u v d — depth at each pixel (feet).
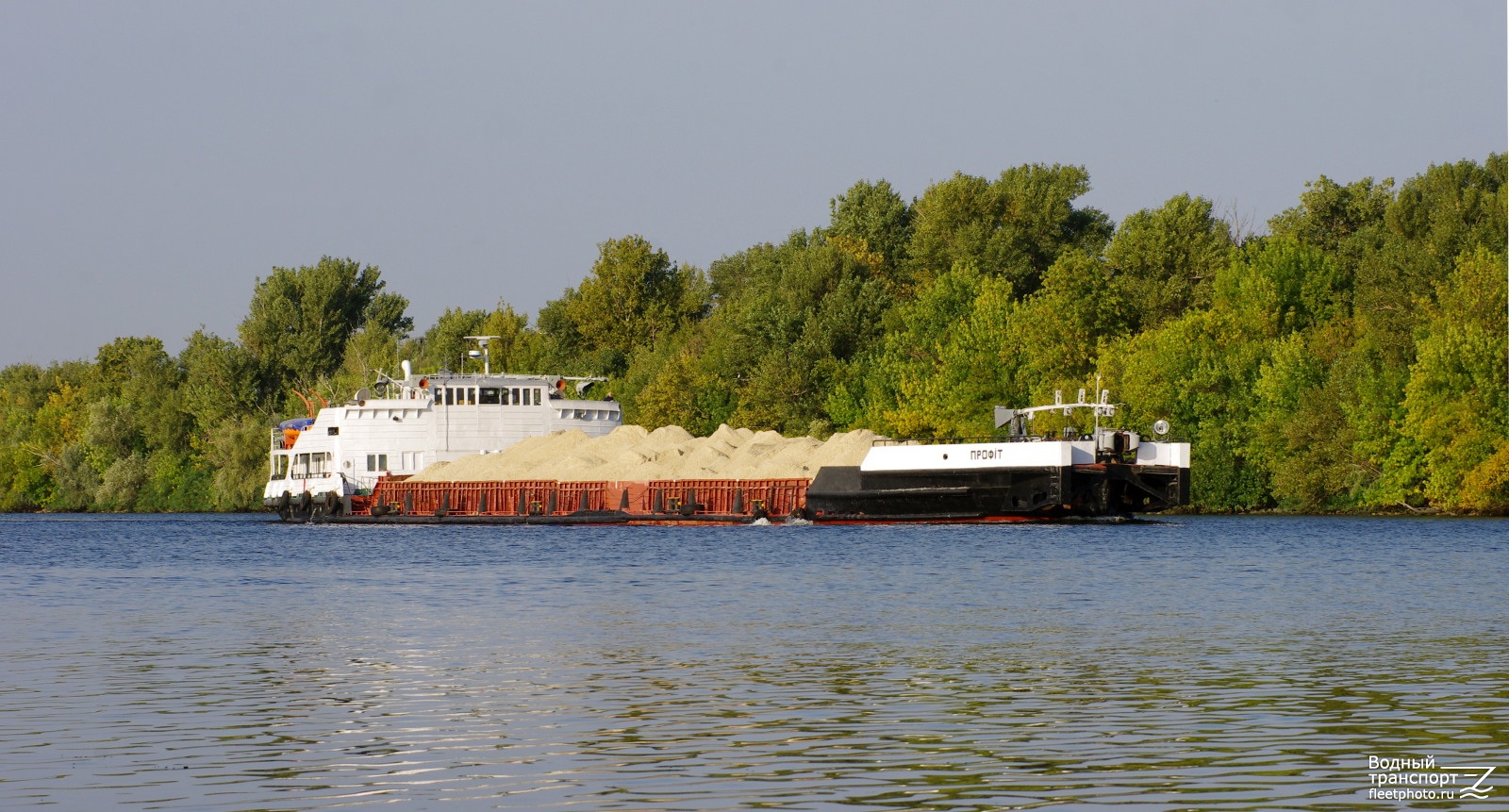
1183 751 211.00
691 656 306.55
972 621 369.09
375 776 198.90
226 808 182.70
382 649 323.57
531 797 187.42
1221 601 416.67
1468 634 339.77
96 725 234.79
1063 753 210.18
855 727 229.25
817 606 405.39
